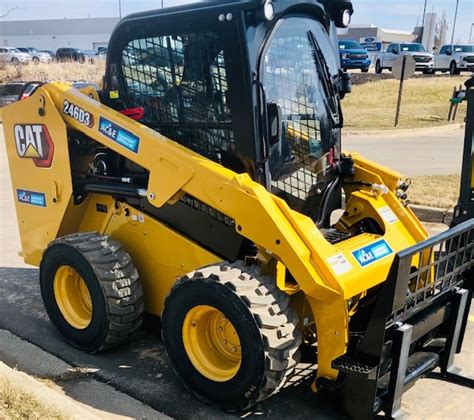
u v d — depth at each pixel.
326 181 3.90
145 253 3.91
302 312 3.36
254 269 3.18
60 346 4.07
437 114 18.64
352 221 3.95
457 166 10.54
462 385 3.56
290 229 3.06
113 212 4.05
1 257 6.04
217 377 3.21
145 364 3.80
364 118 18.03
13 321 4.50
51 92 3.98
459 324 3.51
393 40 69.31
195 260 3.65
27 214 4.43
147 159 3.51
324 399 3.38
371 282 3.21
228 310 3.02
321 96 3.80
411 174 9.67
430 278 3.42
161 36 3.56
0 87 20.47
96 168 4.07
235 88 3.24
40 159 4.18
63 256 3.82
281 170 3.49
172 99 3.63
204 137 3.53
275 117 3.24
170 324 3.36
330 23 3.90
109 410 3.27
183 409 3.30
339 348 3.02
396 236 3.68
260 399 3.05
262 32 3.21
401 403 3.36
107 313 3.65
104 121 3.70
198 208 3.57
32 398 2.96
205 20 3.28
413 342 3.23
